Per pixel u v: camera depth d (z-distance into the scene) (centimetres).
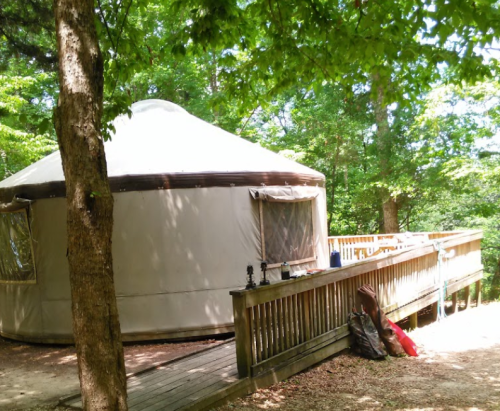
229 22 411
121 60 453
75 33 255
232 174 610
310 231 723
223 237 603
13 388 440
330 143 1348
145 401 365
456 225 1694
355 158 1345
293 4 404
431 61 387
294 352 473
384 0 366
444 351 599
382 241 964
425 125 1198
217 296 600
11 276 636
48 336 602
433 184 1195
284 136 1537
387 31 376
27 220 602
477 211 1265
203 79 1573
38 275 604
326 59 438
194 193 592
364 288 579
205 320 595
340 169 1540
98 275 249
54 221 591
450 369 518
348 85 478
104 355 246
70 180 251
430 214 1769
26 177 626
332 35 398
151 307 584
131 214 579
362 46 383
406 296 681
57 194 587
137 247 581
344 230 1641
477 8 323
